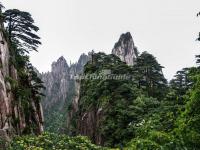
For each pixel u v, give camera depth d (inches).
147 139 334.3
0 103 1237.1
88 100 2549.2
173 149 305.3
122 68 2159.2
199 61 1514.5
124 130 1642.5
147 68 2372.0
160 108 1315.2
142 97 1823.3
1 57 1428.4
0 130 1117.7
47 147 1155.9
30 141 1178.6
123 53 4650.6
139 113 1704.0
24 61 1923.0
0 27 1581.0
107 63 2625.5
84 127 2534.5
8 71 1499.8
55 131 4306.1
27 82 1893.5
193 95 346.6
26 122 1665.8
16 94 1540.4
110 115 1943.9
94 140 2316.7
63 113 5871.1
